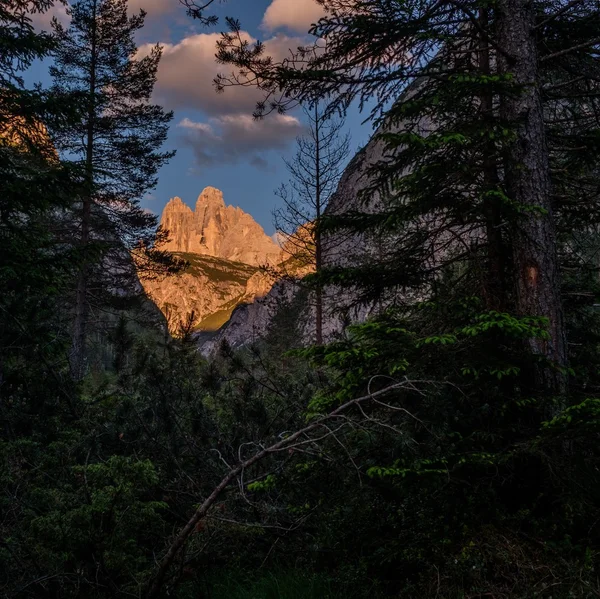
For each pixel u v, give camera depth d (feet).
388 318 17.57
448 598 11.93
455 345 15.31
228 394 22.18
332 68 19.62
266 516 16.01
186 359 23.35
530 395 15.47
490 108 18.67
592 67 19.99
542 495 13.82
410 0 18.02
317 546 14.76
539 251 16.89
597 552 11.97
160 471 17.63
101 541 12.57
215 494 12.62
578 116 19.65
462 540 13.38
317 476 16.46
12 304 22.45
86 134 61.31
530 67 17.97
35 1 27.99
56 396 21.93
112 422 19.98
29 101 25.94
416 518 14.48
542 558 12.30
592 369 17.87
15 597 12.35
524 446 13.37
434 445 13.96
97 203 62.49
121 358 22.74
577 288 19.21
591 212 19.08
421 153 17.90
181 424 20.06
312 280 19.72
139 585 12.91
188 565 15.69
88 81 63.16
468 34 19.11
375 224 19.60
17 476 15.49
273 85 19.39
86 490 13.53
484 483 14.16
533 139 17.52
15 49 26.09
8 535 13.28
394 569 13.55
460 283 19.01
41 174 25.98
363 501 15.39
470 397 15.02
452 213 18.40
